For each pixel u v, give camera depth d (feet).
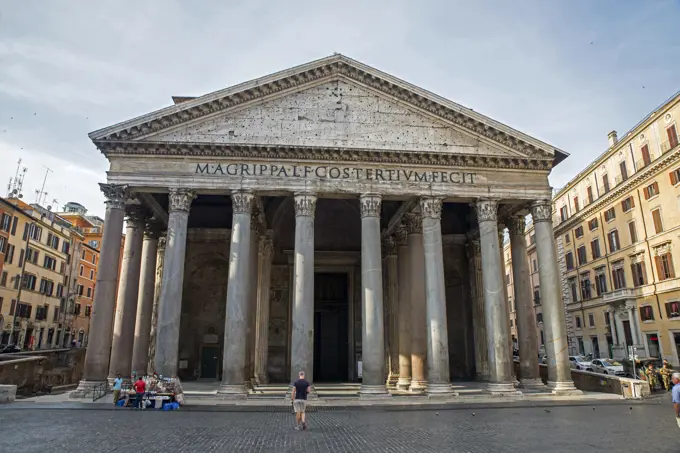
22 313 175.63
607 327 156.56
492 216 84.33
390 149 82.43
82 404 66.33
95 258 239.50
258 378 101.45
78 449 38.06
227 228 117.29
